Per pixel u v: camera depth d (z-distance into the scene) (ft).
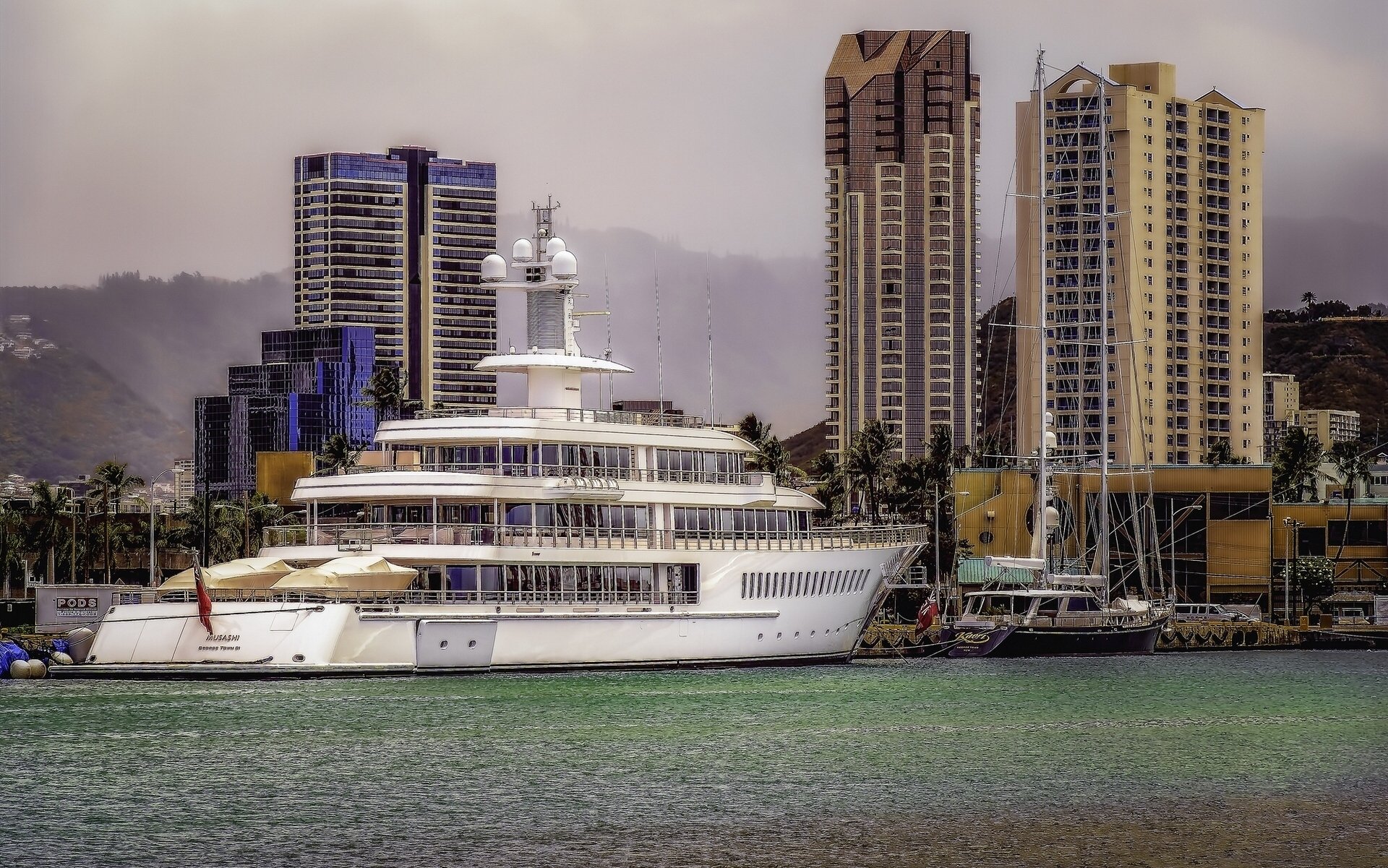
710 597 415.44
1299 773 315.99
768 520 428.15
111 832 259.19
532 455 396.37
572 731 340.39
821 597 438.40
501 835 260.01
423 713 353.10
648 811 276.21
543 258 429.38
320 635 368.48
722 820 271.08
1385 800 291.99
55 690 375.25
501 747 323.16
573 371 420.36
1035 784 302.04
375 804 277.44
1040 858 252.21
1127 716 388.16
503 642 386.52
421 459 427.74
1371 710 404.16
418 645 376.68
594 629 399.03
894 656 546.26
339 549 383.04
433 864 244.42
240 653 368.89
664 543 408.67
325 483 392.06
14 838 255.50
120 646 378.94
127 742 321.93
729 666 422.41
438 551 381.19
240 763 304.91
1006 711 391.04
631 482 404.36
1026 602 586.04
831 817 274.57
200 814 269.85
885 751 330.95
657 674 409.90
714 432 421.59
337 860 246.06
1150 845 260.01
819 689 410.93
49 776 293.23
